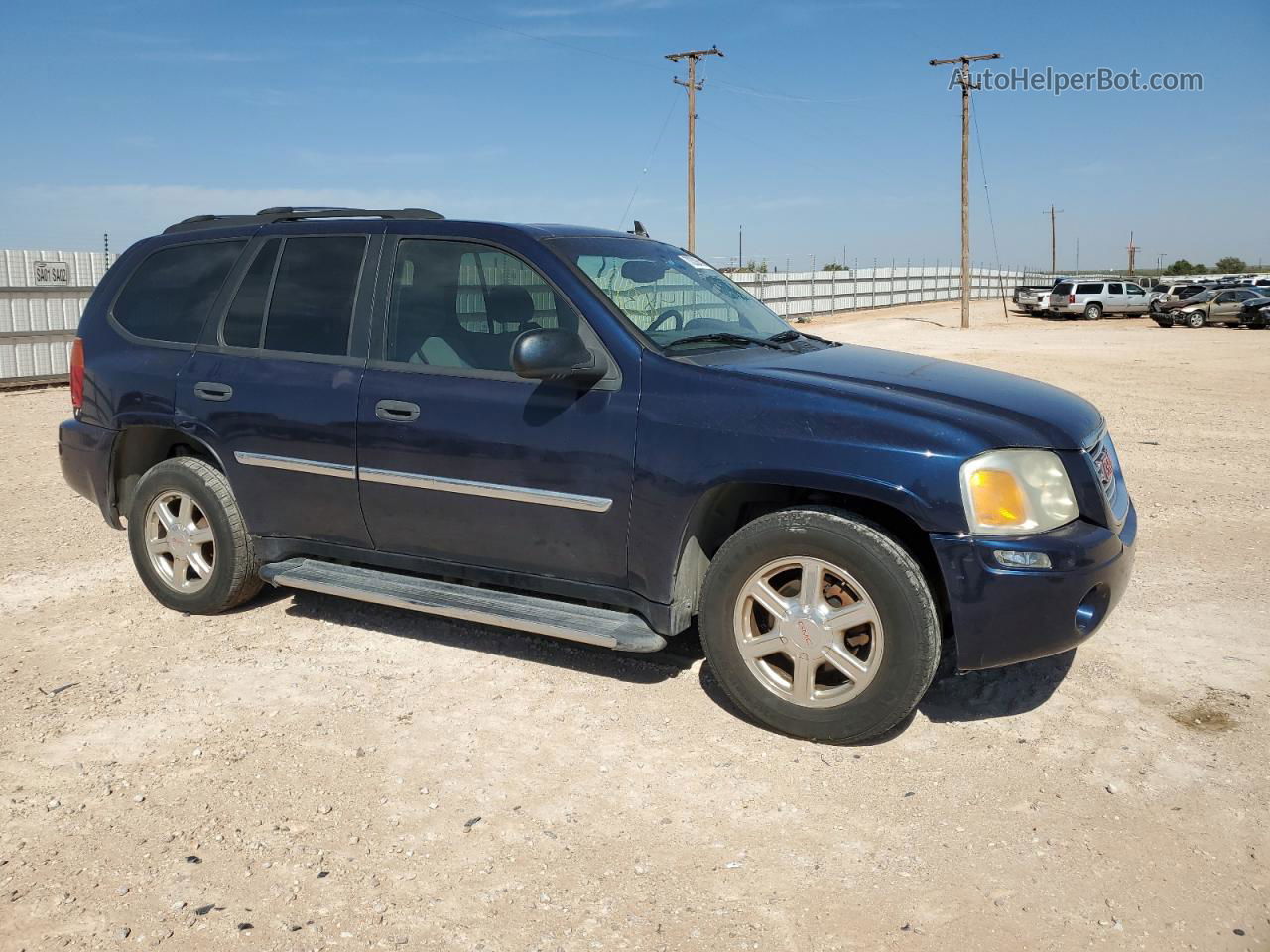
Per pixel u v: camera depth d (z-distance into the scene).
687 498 3.71
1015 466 3.42
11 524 7.02
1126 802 3.27
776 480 3.56
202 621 5.02
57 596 5.43
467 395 4.12
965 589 3.37
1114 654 4.51
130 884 2.89
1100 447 3.86
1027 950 2.58
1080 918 2.70
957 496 3.36
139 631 4.89
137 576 5.78
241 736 3.78
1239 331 32.31
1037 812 3.22
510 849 3.05
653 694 4.12
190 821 3.21
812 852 3.02
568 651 4.59
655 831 3.14
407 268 4.41
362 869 2.95
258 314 4.75
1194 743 3.67
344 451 4.40
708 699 4.07
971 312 52.06
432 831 3.15
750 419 3.63
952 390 3.77
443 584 4.41
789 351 4.27
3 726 3.88
